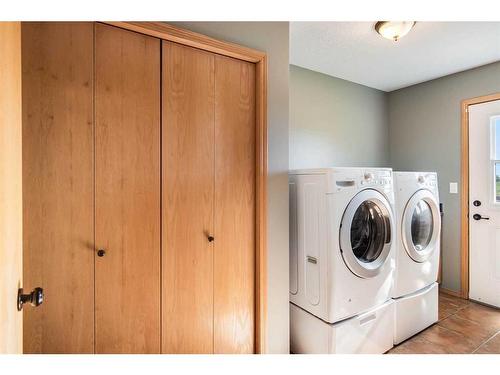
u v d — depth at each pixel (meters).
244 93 1.51
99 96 1.15
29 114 1.04
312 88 2.70
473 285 2.61
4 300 0.62
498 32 1.92
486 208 2.51
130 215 1.22
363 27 1.89
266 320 1.56
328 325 1.61
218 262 1.45
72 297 1.11
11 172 0.70
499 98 2.42
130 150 1.22
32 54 1.04
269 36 1.56
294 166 2.60
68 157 1.10
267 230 1.57
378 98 3.23
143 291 1.25
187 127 1.35
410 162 3.12
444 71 2.67
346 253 1.63
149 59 1.25
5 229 0.63
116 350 1.19
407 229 1.99
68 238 1.10
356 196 1.69
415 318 2.04
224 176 1.46
